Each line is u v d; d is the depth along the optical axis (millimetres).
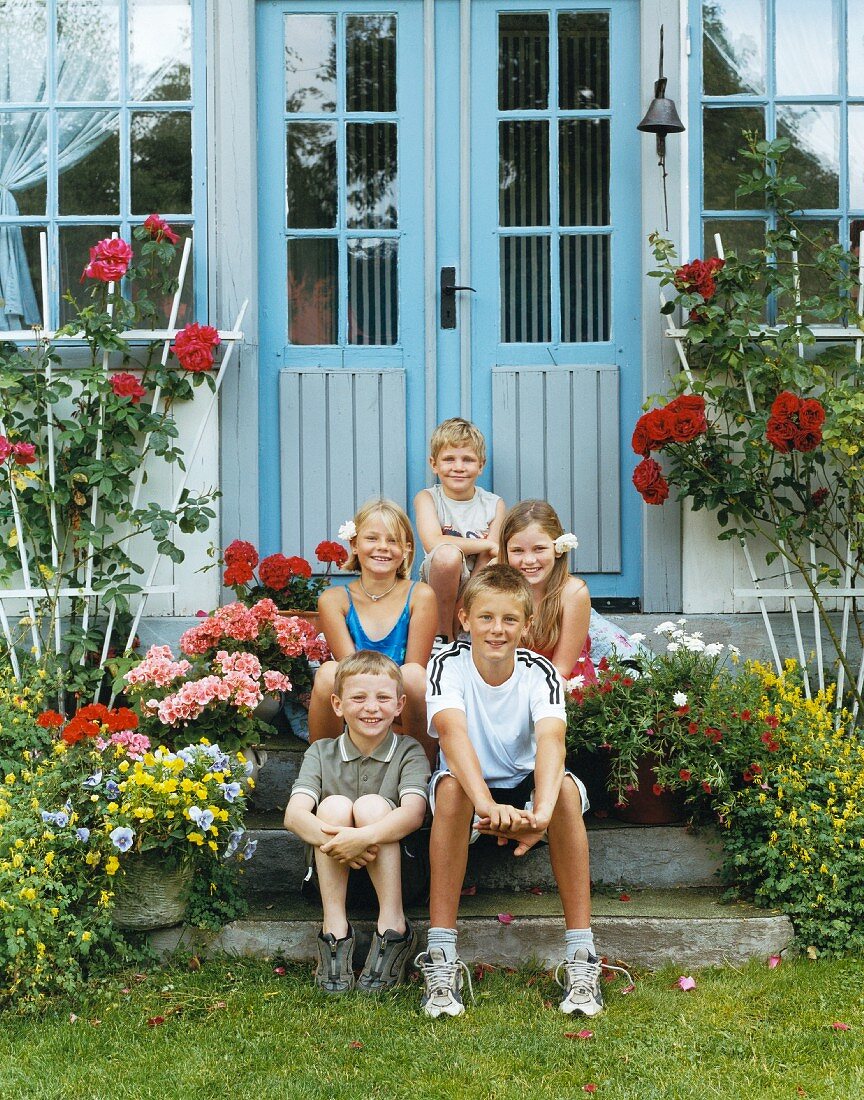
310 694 4008
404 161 4703
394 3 4676
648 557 4547
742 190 4492
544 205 4699
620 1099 2561
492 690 3217
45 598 4270
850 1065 2707
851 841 3396
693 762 3543
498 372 4664
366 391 4672
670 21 4559
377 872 3178
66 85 4574
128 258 4207
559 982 3102
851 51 4609
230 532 4527
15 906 2969
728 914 3338
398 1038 2836
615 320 4676
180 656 4398
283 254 4699
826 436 4121
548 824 3080
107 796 3287
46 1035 2861
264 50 4684
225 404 4520
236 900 3389
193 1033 2875
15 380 4117
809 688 4398
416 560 4684
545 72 4688
